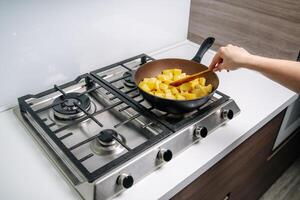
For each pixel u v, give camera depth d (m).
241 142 0.98
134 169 0.74
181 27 1.46
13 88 0.98
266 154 1.33
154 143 0.79
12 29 0.91
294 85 0.84
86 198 0.69
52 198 0.70
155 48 1.39
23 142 0.86
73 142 0.85
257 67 0.87
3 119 0.94
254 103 1.09
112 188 0.71
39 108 0.97
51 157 0.80
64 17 1.00
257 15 1.23
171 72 1.04
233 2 1.27
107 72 1.16
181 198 0.85
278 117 1.22
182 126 0.85
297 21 1.12
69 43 1.06
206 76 1.01
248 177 1.27
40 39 0.98
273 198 1.79
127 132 0.89
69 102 0.95
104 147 0.81
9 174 0.76
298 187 1.86
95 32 1.11
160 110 0.91
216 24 1.38
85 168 0.71
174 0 1.33
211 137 0.92
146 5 1.23
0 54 0.91
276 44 1.22
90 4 1.05
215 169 0.95
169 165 0.81
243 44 1.33
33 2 0.91
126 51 1.26
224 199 1.15
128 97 0.97
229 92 1.15
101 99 1.02
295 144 1.79
